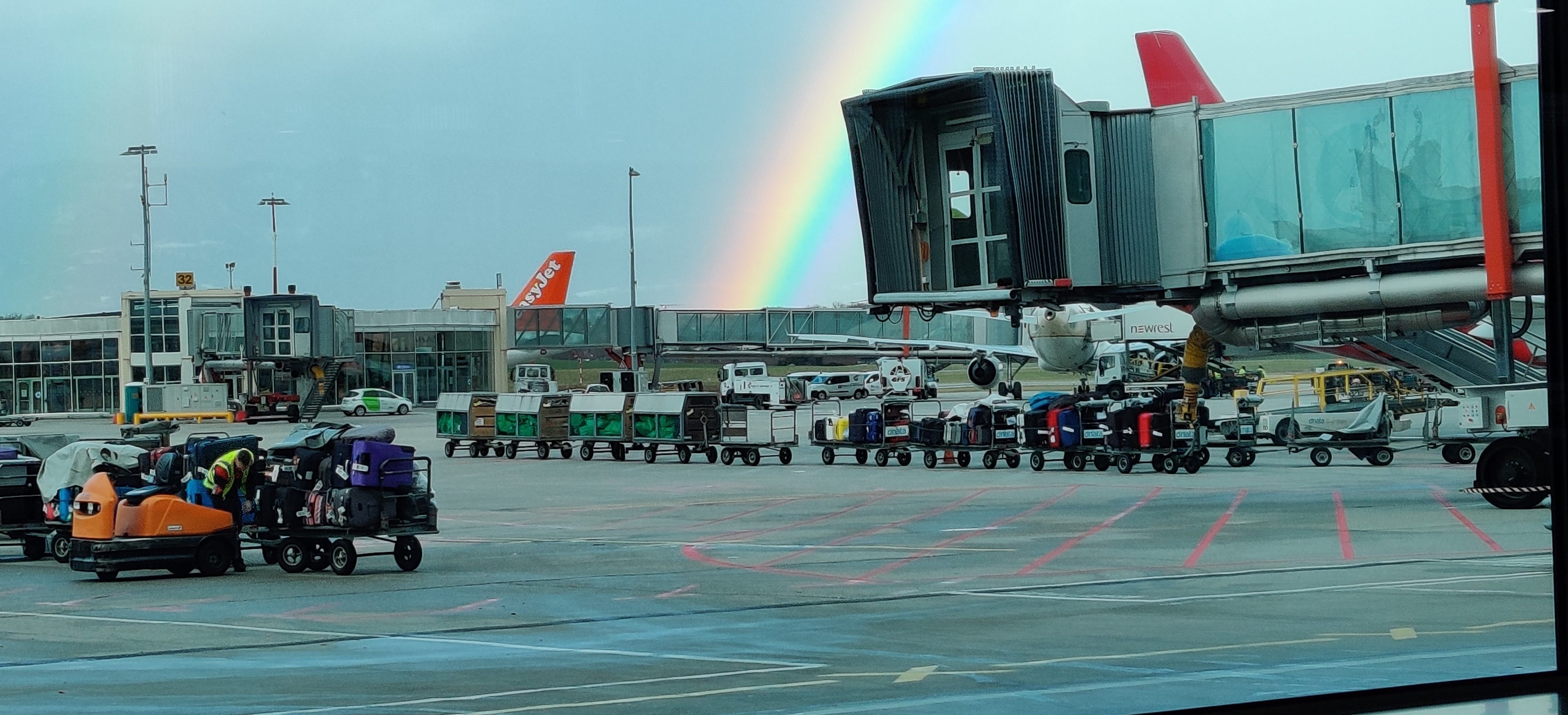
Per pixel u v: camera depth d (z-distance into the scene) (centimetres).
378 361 4409
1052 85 2191
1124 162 2302
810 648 1016
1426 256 2164
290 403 2936
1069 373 5569
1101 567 1487
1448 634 1044
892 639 1052
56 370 2533
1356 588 1280
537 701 842
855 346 7075
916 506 2319
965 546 1723
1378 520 1891
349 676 926
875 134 2256
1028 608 1199
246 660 986
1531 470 1973
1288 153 2244
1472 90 2102
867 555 1650
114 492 1514
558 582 1443
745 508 2383
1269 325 2378
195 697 859
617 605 1258
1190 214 2302
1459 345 2786
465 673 929
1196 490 2469
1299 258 2253
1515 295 2086
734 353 6159
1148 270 2327
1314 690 875
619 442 3672
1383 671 928
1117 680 898
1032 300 2256
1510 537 1669
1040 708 823
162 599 1346
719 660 969
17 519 1784
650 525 2117
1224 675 913
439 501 2627
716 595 1321
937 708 823
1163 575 1405
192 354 2788
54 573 1612
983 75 2156
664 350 5494
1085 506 2219
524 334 4747
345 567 1520
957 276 2281
